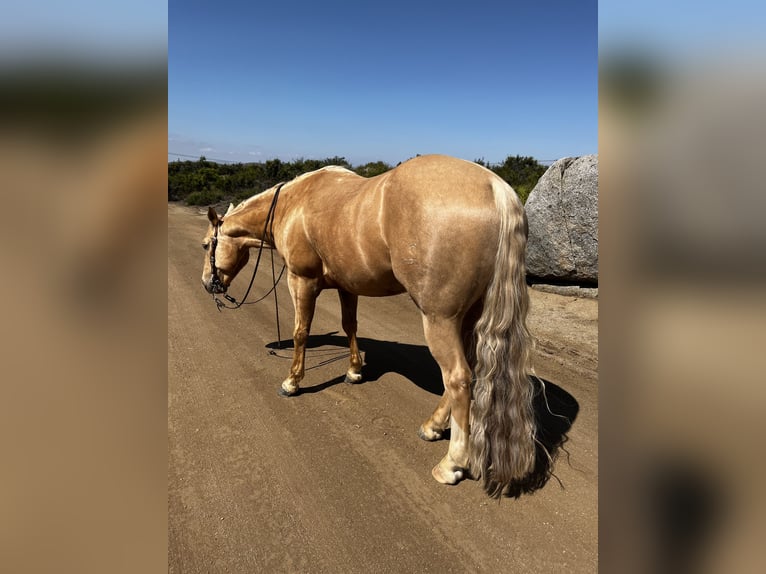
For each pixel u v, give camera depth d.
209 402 3.56
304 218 3.16
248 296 6.82
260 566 1.98
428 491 2.49
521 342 2.25
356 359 3.89
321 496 2.45
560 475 2.60
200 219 16.77
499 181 2.27
